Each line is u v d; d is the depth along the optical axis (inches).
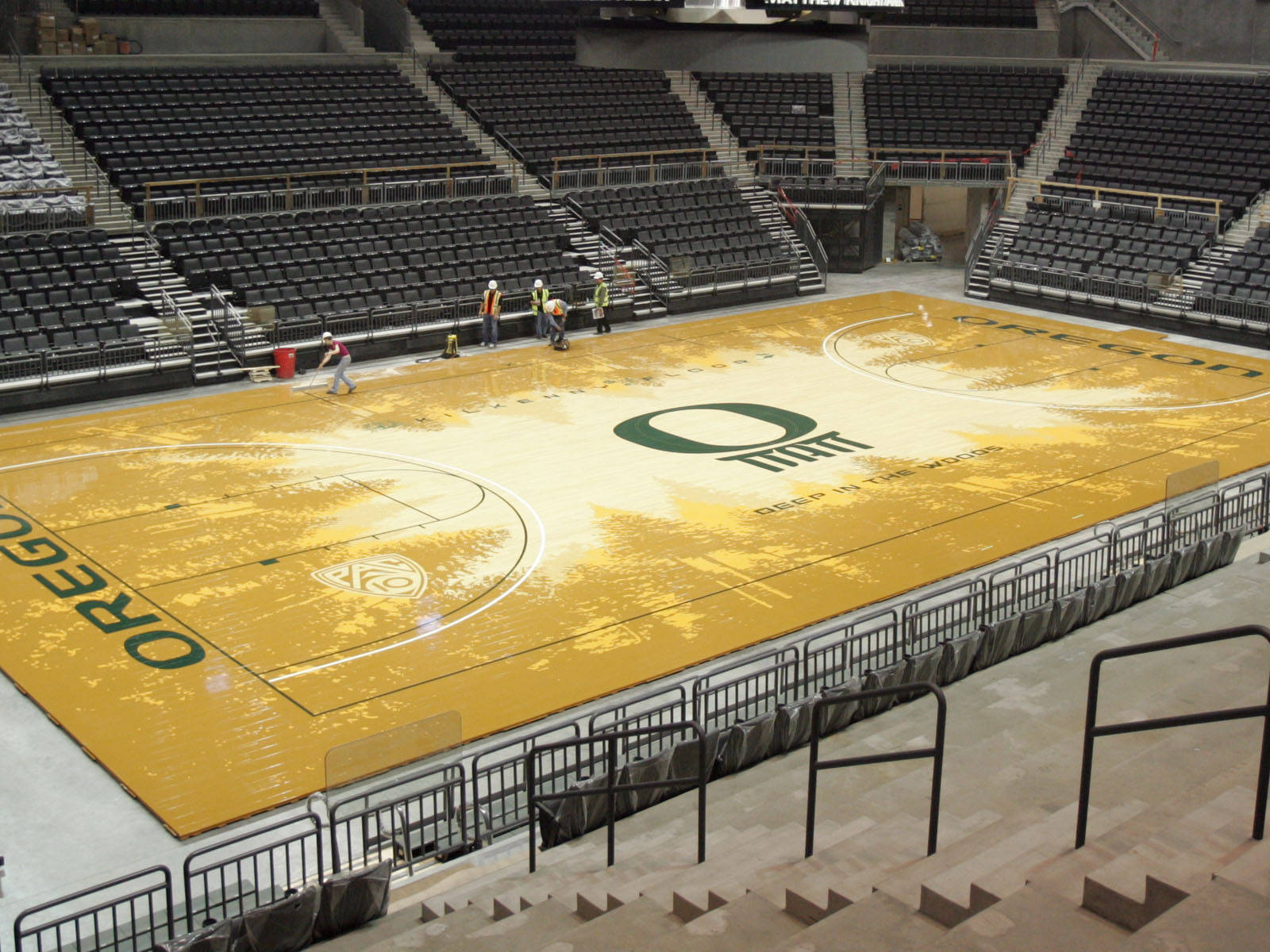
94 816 541.3
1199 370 1218.0
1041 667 570.9
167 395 1121.4
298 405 1095.6
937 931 250.7
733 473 944.3
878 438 1024.2
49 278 1178.6
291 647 682.2
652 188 1605.6
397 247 1370.6
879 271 1696.6
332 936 416.2
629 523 849.5
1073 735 410.6
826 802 434.6
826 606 736.3
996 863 271.4
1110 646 584.1
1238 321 1307.8
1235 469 951.6
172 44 1646.2
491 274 1370.6
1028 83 1838.1
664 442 1009.5
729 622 716.0
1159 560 698.2
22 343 1082.1
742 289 1483.8
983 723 503.8
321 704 627.5
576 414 1077.8
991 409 1101.1
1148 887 223.8
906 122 1780.3
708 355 1269.7
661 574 774.5
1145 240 1491.1
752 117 1790.1
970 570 783.7
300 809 547.5
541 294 1302.9
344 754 489.1
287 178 1392.7
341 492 897.5
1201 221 1489.9
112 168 1385.3
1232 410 1095.0
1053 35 1953.7
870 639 689.0
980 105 1808.6
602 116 1729.8
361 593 745.6
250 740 596.4
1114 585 668.7
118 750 587.5
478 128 1662.2
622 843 420.8
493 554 799.7
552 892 355.6
